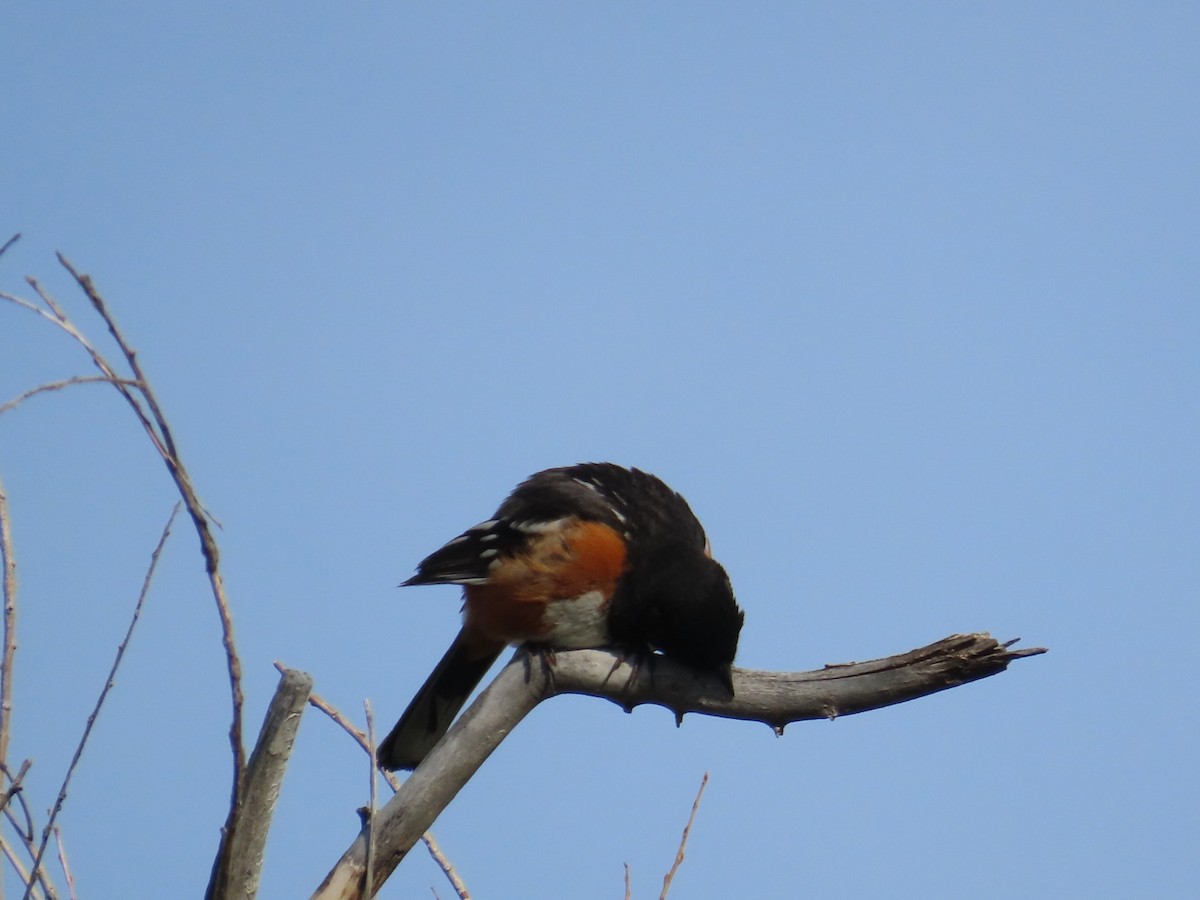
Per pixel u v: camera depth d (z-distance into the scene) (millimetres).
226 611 5035
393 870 6996
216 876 5578
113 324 4926
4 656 5441
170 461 4945
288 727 5785
